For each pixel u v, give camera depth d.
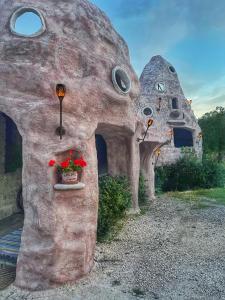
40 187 5.15
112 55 7.30
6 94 5.40
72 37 6.07
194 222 9.53
